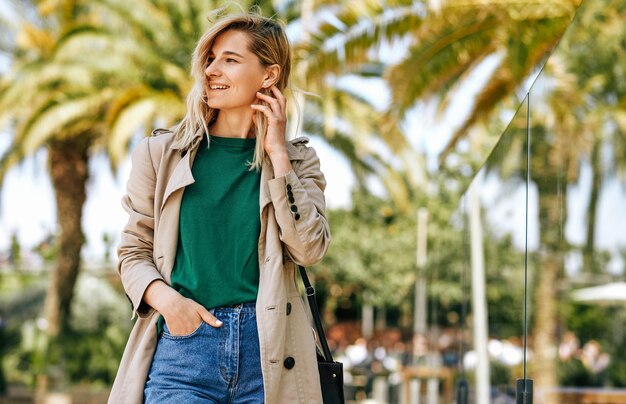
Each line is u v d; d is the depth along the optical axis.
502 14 8.80
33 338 20.55
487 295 6.55
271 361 2.46
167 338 2.49
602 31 7.19
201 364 2.44
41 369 20.39
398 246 31.25
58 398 19.86
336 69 9.58
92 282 22.19
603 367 12.85
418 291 24.23
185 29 14.84
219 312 2.48
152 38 14.95
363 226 31.77
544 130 5.48
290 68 2.75
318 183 2.75
